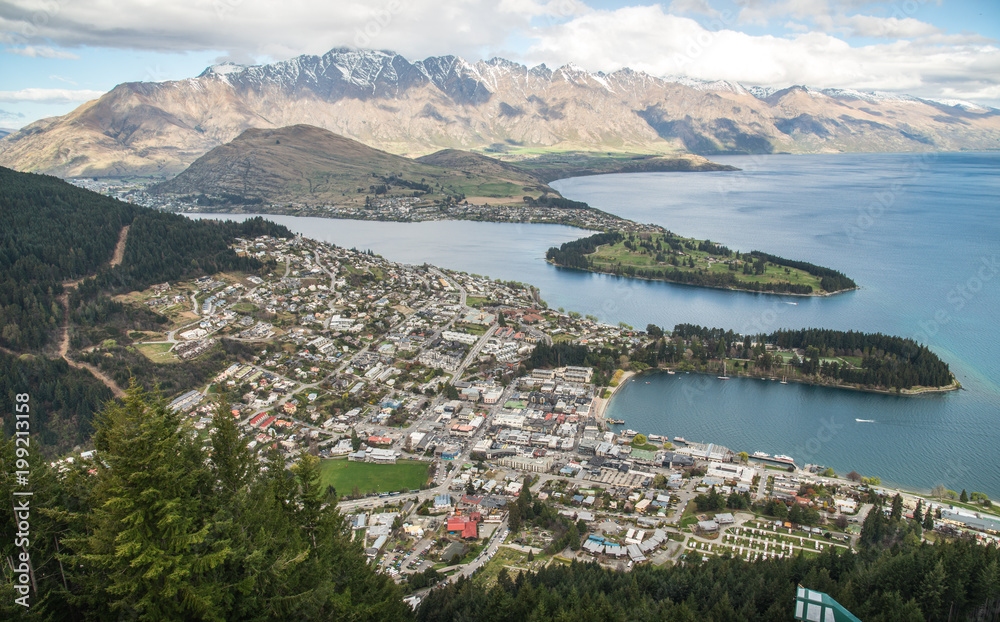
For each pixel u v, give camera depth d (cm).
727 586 16788
